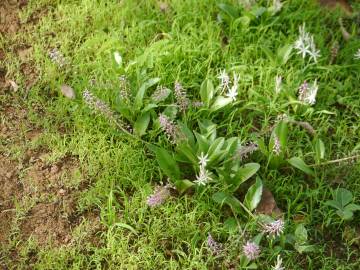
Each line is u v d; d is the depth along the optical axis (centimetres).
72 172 53
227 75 56
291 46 59
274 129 52
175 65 59
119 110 54
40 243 49
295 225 49
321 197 52
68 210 50
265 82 58
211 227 49
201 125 53
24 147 54
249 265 47
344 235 50
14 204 51
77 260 47
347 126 57
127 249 48
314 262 48
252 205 49
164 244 48
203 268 47
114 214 49
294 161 51
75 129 55
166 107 55
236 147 51
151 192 50
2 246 48
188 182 50
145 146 54
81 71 59
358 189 52
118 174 52
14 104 57
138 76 56
